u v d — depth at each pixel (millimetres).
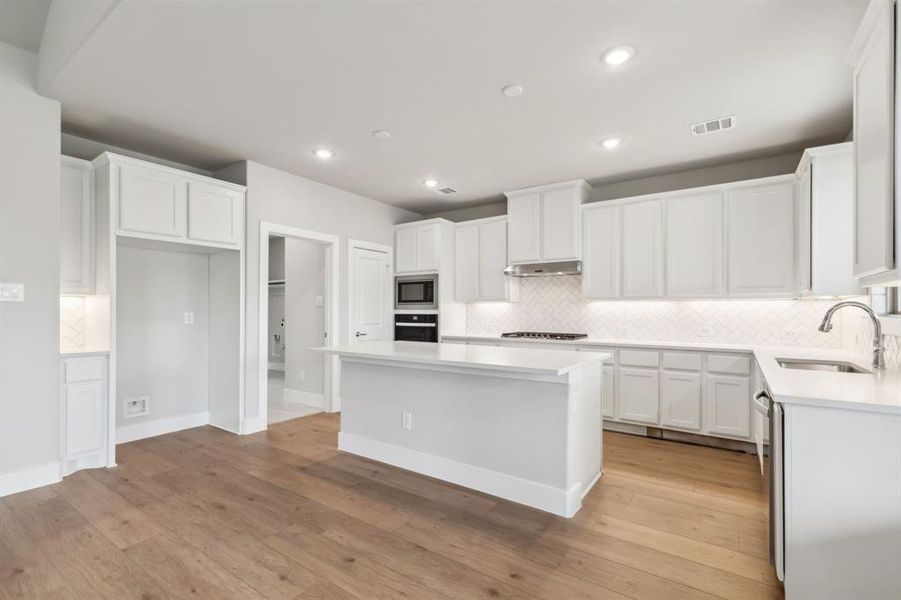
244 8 1996
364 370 3416
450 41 2250
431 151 3795
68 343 3408
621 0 1940
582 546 2143
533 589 1815
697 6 1977
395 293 5742
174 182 3525
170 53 2355
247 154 3883
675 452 3584
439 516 2445
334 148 3742
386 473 3076
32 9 2611
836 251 2904
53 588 1814
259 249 4129
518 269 4930
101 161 3240
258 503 2602
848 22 2074
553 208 4684
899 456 1493
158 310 4027
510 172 4363
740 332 4027
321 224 4738
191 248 3939
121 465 3223
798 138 3477
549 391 2510
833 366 2812
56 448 2889
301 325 5355
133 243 3605
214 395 4293
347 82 2662
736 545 2148
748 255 3730
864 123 1704
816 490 1585
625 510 2527
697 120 3164
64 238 3170
